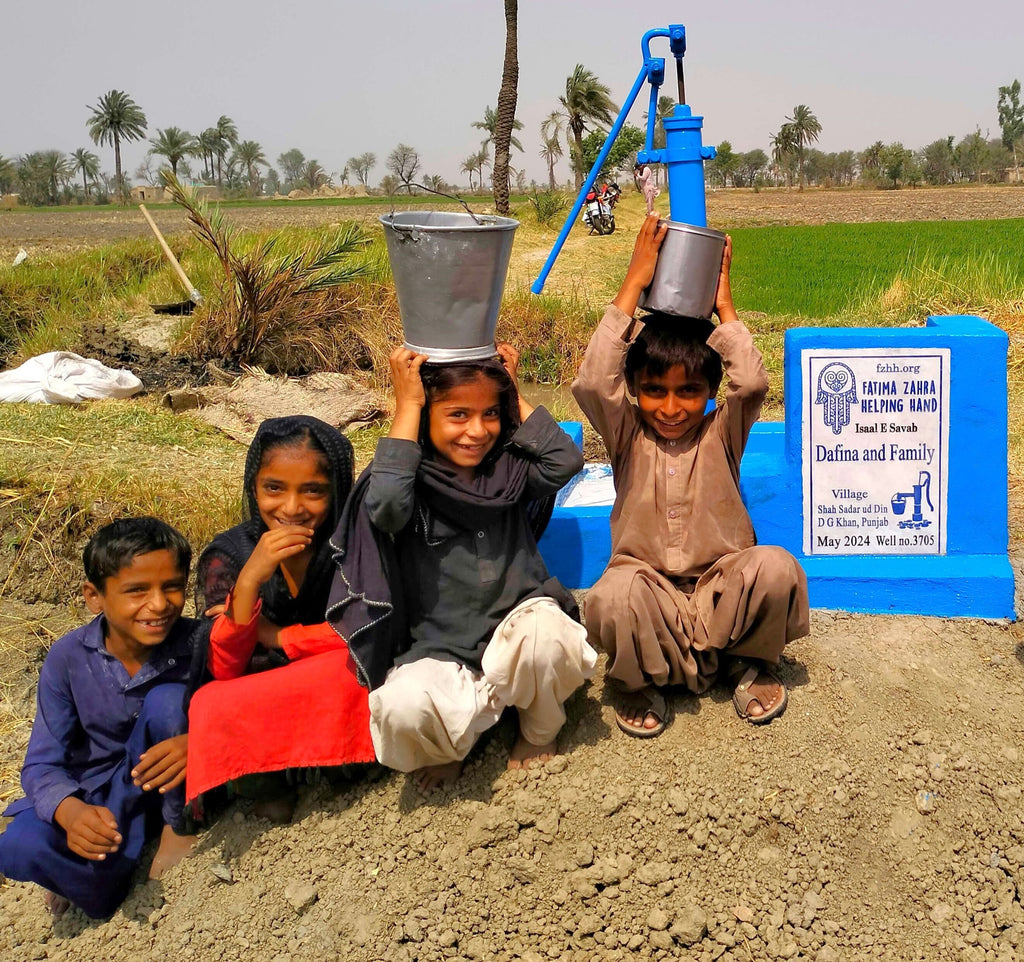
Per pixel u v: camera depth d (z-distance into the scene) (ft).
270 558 9.43
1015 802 9.87
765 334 34.19
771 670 10.87
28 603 15.69
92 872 9.68
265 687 9.78
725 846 9.61
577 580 13.15
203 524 16.26
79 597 15.76
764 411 22.71
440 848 9.80
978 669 11.44
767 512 12.58
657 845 9.57
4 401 24.13
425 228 8.98
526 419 10.32
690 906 9.18
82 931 9.96
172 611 10.16
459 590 10.08
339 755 10.12
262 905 9.69
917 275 35.81
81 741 10.62
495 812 9.77
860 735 10.43
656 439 10.86
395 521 9.43
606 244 69.00
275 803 10.40
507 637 9.52
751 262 64.49
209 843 10.39
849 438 12.32
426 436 10.10
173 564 10.09
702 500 10.66
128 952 9.59
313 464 9.93
